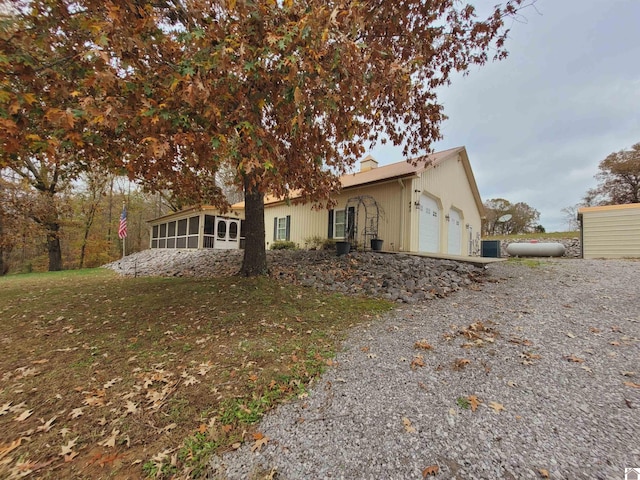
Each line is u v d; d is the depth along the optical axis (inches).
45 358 122.8
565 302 163.8
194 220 614.2
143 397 91.4
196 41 108.7
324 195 273.0
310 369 104.9
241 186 196.1
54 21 100.1
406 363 105.8
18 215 516.7
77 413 83.9
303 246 509.0
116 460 66.4
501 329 131.7
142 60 114.9
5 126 86.8
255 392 91.8
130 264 538.0
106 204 865.5
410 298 191.8
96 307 199.9
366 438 70.4
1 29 90.5
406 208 373.1
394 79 127.0
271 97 125.6
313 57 104.7
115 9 92.6
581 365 98.3
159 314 175.8
